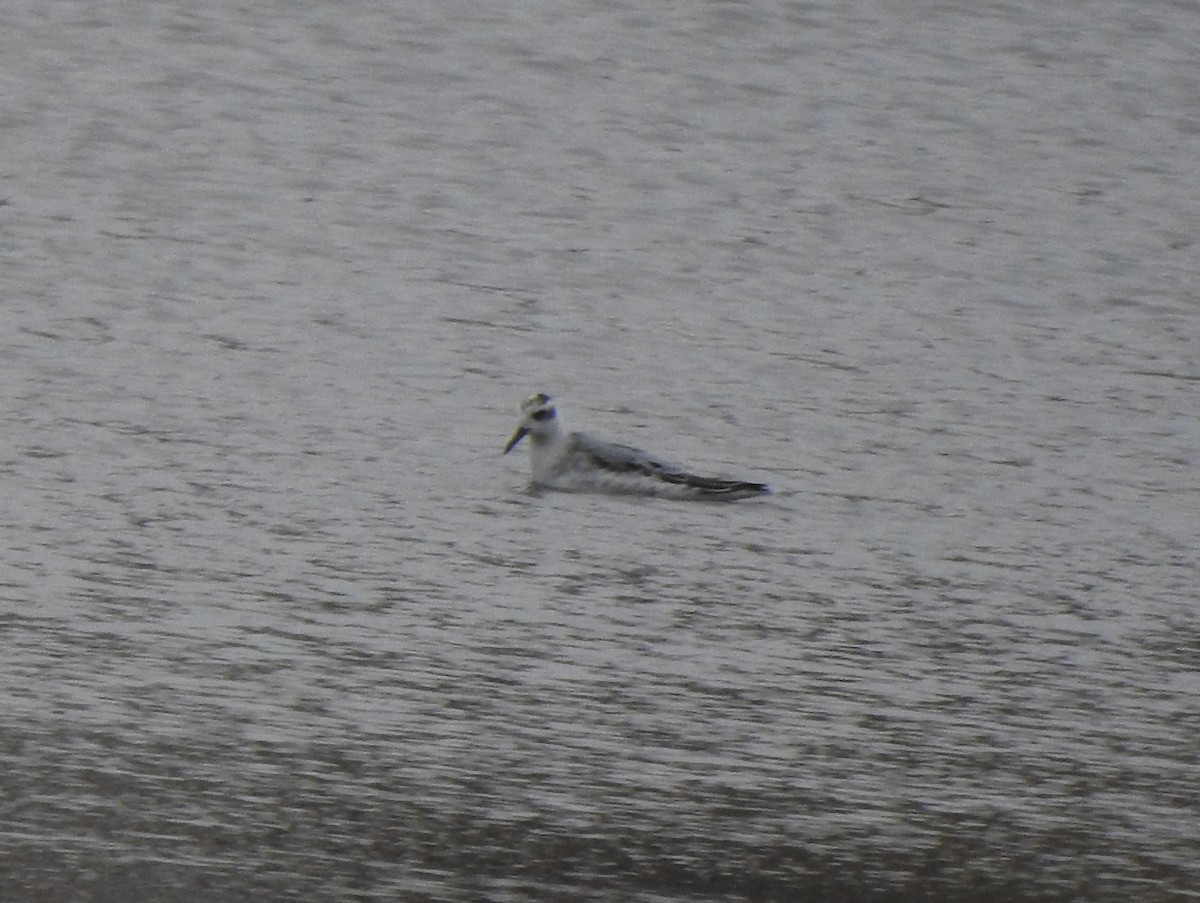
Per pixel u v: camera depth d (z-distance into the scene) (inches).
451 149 1242.0
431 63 1371.8
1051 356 991.6
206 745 533.0
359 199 1157.7
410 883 465.1
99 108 1263.5
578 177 1213.1
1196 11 1514.5
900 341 999.0
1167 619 679.7
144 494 741.9
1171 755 569.0
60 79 1304.1
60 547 681.0
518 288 1043.3
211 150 1215.6
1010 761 558.9
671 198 1188.5
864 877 485.7
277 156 1213.7
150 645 602.2
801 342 990.4
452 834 492.4
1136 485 824.9
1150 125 1342.3
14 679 568.1
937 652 639.1
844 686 607.5
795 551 728.3
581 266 1079.6
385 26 1425.9
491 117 1294.3
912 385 938.1
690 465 825.5
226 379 887.7
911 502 791.1
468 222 1133.1
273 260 1059.9
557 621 645.9
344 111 1289.4
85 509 721.0
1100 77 1407.5
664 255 1103.0
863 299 1058.7
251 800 502.0
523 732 557.0
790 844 500.4
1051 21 1488.7
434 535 721.6
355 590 661.3
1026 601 690.2
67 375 877.2
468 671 598.9
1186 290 1098.7
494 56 1389.0
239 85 1318.9
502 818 502.6
